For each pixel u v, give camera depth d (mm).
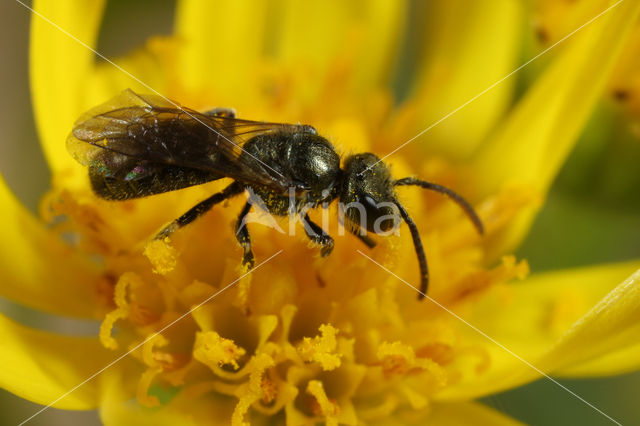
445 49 47
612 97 45
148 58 46
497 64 47
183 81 45
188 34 46
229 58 46
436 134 47
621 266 45
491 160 45
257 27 46
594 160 46
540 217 47
